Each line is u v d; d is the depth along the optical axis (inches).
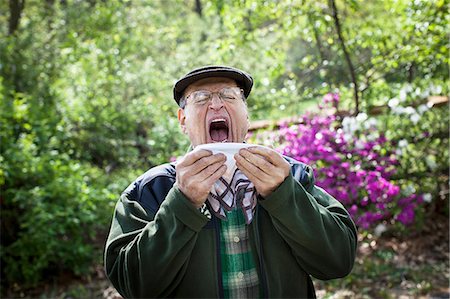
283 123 189.2
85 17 292.8
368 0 205.6
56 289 174.7
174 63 288.0
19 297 168.7
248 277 59.7
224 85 63.0
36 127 209.8
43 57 266.1
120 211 61.4
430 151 194.9
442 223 199.8
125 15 309.9
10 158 180.5
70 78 275.0
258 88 213.9
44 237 171.8
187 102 63.4
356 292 155.6
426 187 190.7
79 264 180.7
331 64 200.7
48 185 180.4
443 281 160.9
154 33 340.5
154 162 243.0
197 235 57.8
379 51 188.9
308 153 175.5
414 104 189.3
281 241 60.3
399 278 164.2
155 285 55.2
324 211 59.5
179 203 53.1
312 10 179.0
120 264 57.9
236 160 53.5
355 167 174.9
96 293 168.9
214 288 58.2
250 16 190.1
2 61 242.7
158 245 54.2
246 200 56.0
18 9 305.4
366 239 194.1
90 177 214.4
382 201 174.1
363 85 203.6
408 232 193.3
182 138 233.1
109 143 256.8
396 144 189.0
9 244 182.9
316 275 60.4
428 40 174.6
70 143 239.1
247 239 60.6
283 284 59.5
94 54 273.3
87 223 193.0
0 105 193.5
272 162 54.0
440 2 158.6
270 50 192.7
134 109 269.4
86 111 254.8
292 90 202.5
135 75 279.1
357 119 173.8
